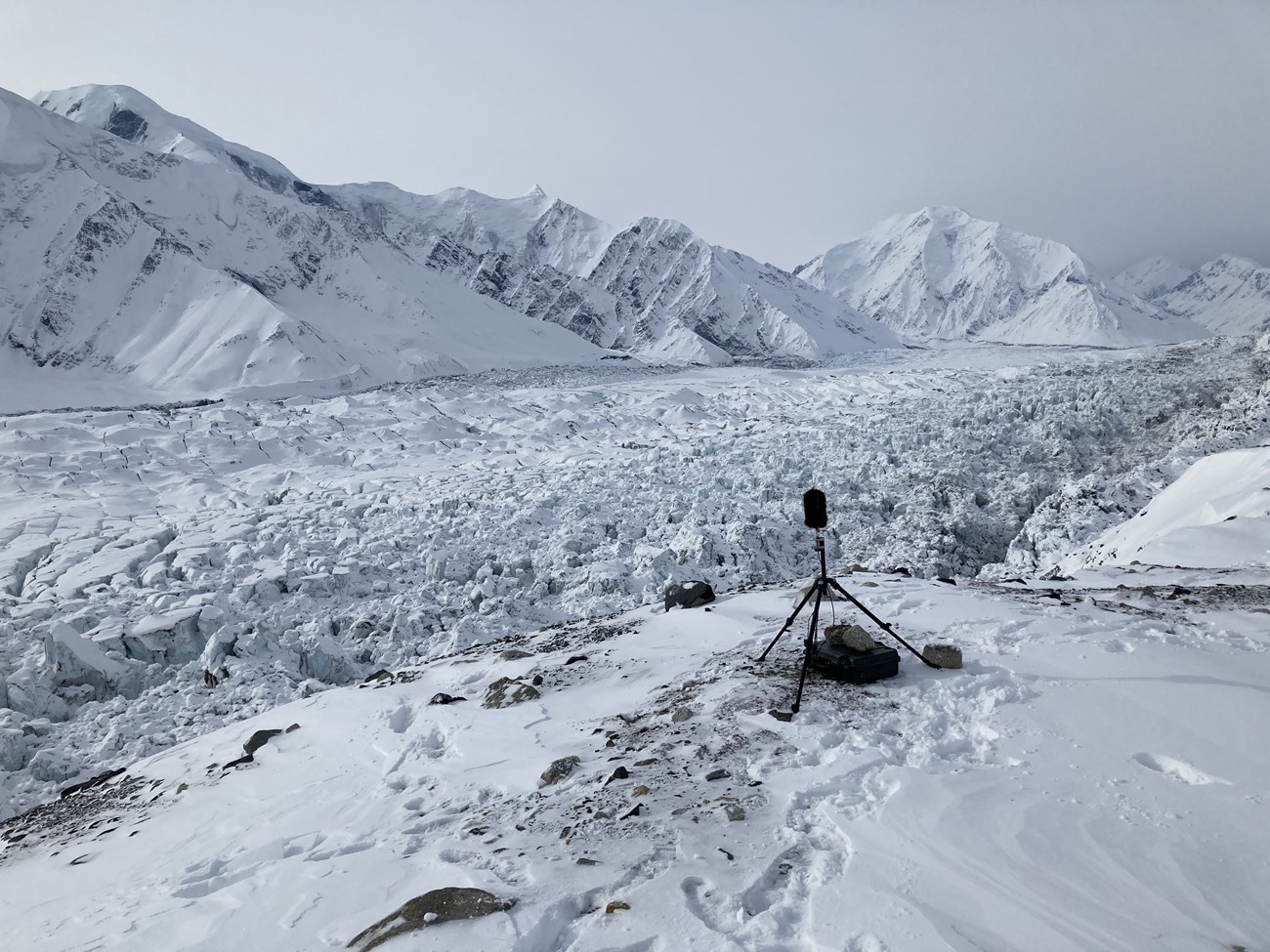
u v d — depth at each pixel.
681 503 42.66
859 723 6.11
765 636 9.38
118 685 23.12
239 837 7.16
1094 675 6.49
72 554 37.41
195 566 34.75
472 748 8.05
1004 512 44.16
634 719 7.65
